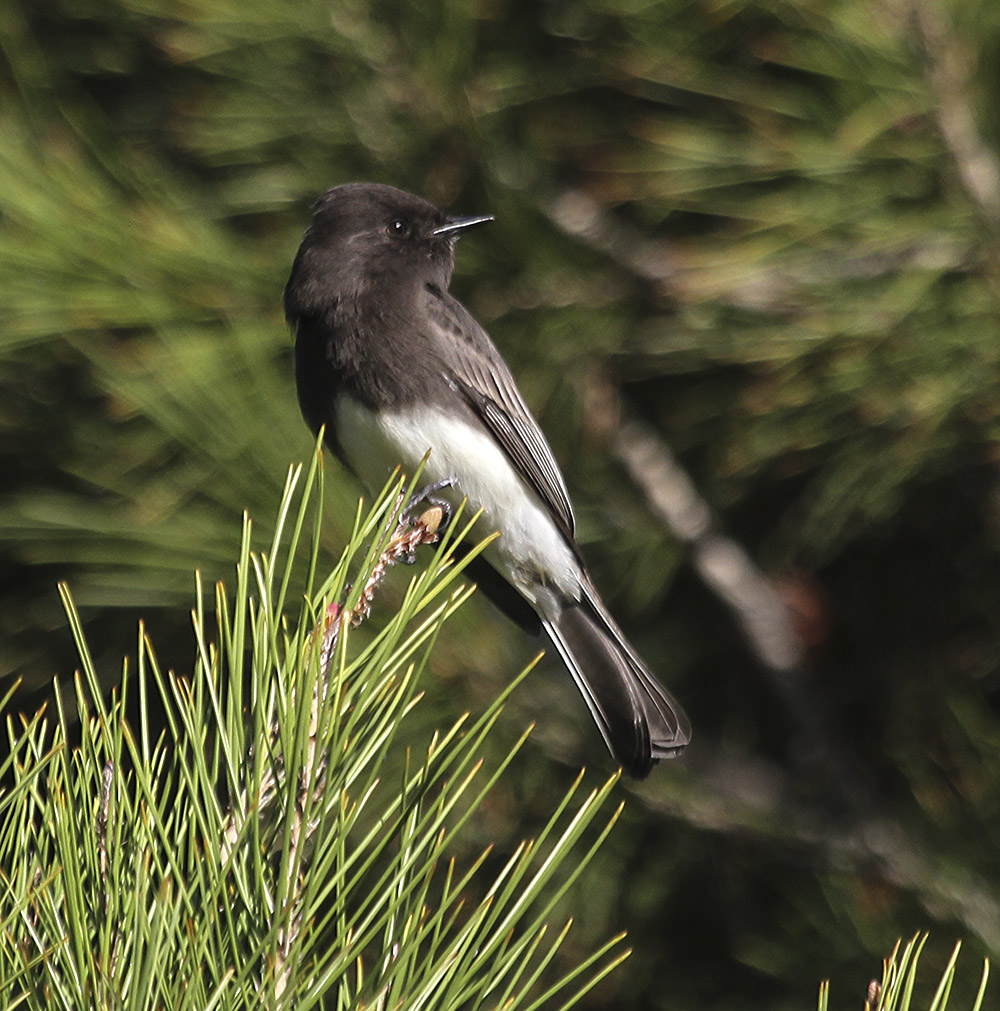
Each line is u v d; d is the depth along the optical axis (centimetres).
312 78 747
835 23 654
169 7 729
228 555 625
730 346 724
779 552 891
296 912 268
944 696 763
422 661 291
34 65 780
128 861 275
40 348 720
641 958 812
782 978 748
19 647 835
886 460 743
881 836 797
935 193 677
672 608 948
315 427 694
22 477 782
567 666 711
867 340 689
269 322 702
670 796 785
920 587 897
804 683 898
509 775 737
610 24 764
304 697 273
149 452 705
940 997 269
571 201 805
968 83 656
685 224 805
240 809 279
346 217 707
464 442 688
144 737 284
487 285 782
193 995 254
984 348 682
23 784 273
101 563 674
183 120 825
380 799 659
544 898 773
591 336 778
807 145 677
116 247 654
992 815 692
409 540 437
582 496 862
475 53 764
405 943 264
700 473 883
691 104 751
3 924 258
